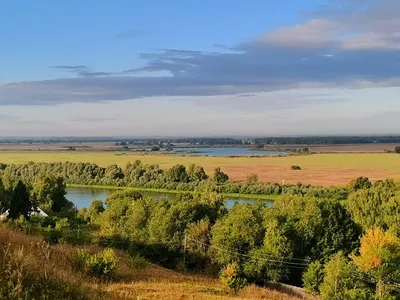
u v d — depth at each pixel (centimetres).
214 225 5772
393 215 5847
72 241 3691
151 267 4109
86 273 2186
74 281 1113
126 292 1886
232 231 5275
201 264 5550
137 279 2809
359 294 3125
